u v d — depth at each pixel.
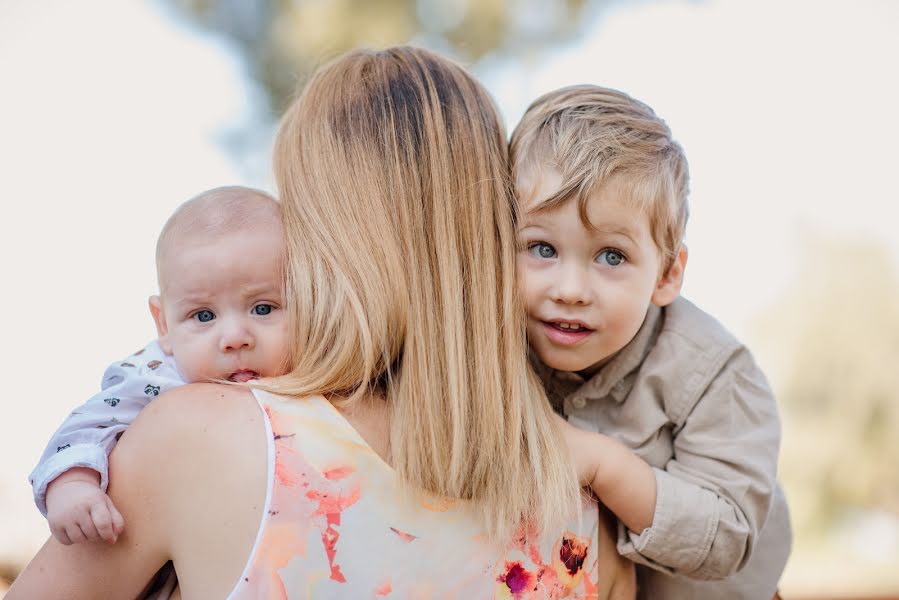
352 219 1.39
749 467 1.62
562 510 1.36
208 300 1.48
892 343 7.80
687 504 1.52
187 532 1.25
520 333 1.43
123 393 1.45
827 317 8.01
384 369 1.36
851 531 7.05
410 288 1.37
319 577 1.22
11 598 1.28
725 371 1.69
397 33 6.36
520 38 6.82
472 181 1.44
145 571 1.29
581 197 1.55
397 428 1.31
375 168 1.41
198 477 1.25
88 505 1.25
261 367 1.48
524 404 1.39
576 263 1.59
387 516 1.26
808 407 7.66
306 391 1.30
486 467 1.33
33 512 5.23
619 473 1.50
